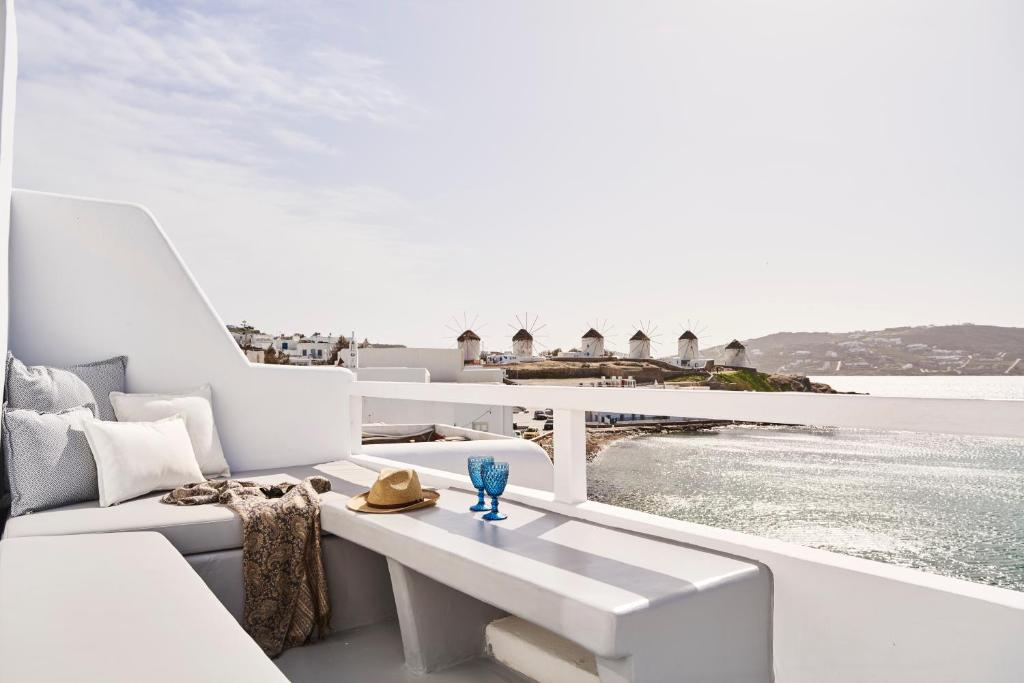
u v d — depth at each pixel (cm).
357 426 402
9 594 154
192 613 144
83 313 335
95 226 340
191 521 239
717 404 192
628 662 142
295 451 374
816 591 169
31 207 329
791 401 177
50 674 112
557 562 175
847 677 163
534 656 210
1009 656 138
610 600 146
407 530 209
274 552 246
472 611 230
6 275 287
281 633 242
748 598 167
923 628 151
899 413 158
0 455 292
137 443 279
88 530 228
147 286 348
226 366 360
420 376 1136
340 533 239
